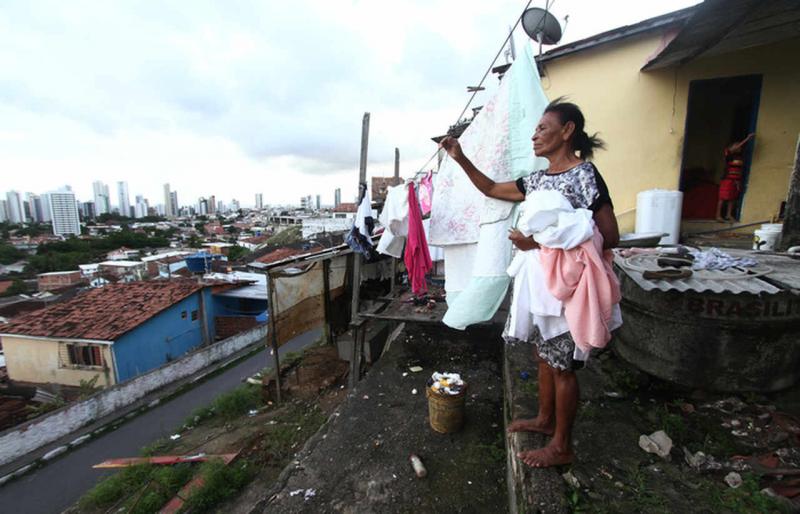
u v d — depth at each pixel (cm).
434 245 303
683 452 200
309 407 642
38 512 664
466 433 328
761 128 487
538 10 458
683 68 492
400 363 470
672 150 513
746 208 509
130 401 1048
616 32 493
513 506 216
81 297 1568
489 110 261
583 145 171
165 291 1603
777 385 235
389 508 258
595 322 144
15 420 1005
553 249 152
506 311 564
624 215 542
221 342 1378
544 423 210
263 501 274
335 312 911
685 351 244
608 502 166
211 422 757
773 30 382
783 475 176
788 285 209
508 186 204
